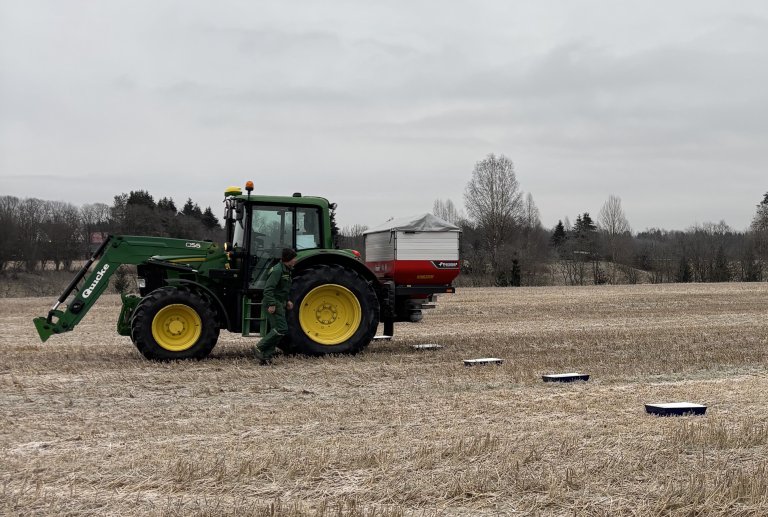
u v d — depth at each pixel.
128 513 4.41
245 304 11.69
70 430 6.68
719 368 10.44
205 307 11.45
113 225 56.12
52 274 53.03
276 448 5.80
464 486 4.79
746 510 4.38
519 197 68.69
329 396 8.41
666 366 10.54
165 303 11.29
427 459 5.39
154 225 56.38
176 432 6.53
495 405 7.62
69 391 8.85
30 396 8.52
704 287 40.53
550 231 90.38
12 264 52.53
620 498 4.61
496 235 66.69
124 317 12.35
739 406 7.55
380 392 8.61
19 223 53.72
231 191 12.36
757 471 5.05
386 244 13.26
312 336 11.82
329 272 11.89
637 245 63.78
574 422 6.73
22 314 25.08
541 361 11.10
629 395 8.20
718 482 4.81
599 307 25.22
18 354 12.62
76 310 11.75
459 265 13.17
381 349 13.05
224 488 4.84
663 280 59.09
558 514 4.38
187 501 4.60
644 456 5.48
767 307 24.47
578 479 4.94
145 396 8.52
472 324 19.11
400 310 13.20
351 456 5.52
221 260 12.10
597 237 62.94
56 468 5.33
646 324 18.45
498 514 4.39
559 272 61.06
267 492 4.78
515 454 5.53
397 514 4.27
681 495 4.60
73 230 55.44
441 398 8.12
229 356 12.05
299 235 12.28
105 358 11.86
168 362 11.19
